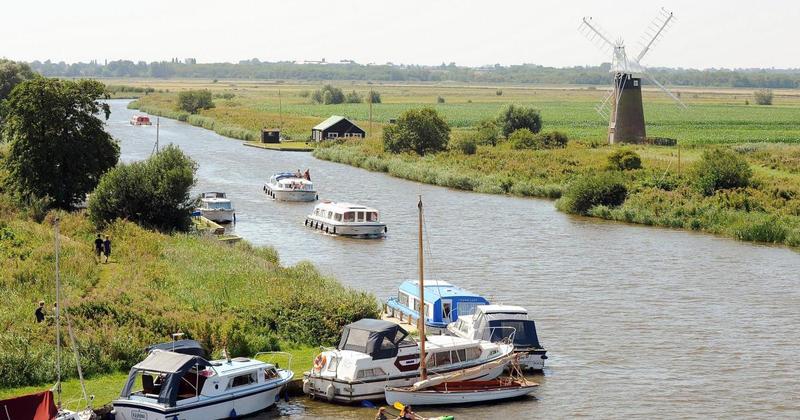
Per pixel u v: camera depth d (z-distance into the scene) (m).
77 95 102.12
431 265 84.38
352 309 59.62
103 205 90.38
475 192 138.38
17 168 99.75
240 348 53.81
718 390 52.09
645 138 192.88
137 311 56.34
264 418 46.78
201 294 62.84
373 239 98.56
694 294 74.69
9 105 101.00
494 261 86.69
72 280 65.12
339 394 48.78
